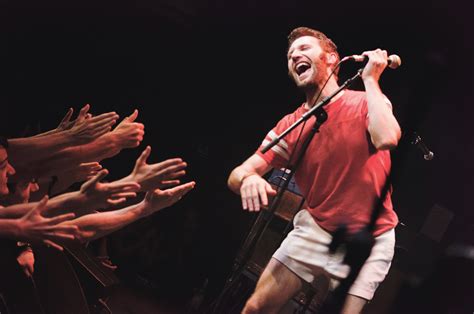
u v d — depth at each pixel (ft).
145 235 24.38
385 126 8.70
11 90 27.58
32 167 9.45
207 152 27.78
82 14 28.30
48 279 9.64
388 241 9.28
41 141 9.43
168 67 28.55
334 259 9.34
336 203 9.53
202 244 26.40
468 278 5.55
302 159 9.83
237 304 11.72
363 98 9.69
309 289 9.77
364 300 8.94
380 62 9.21
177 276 25.13
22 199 9.44
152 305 20.65
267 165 10.08
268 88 26.48
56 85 28.37
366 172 9.36
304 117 9.34
